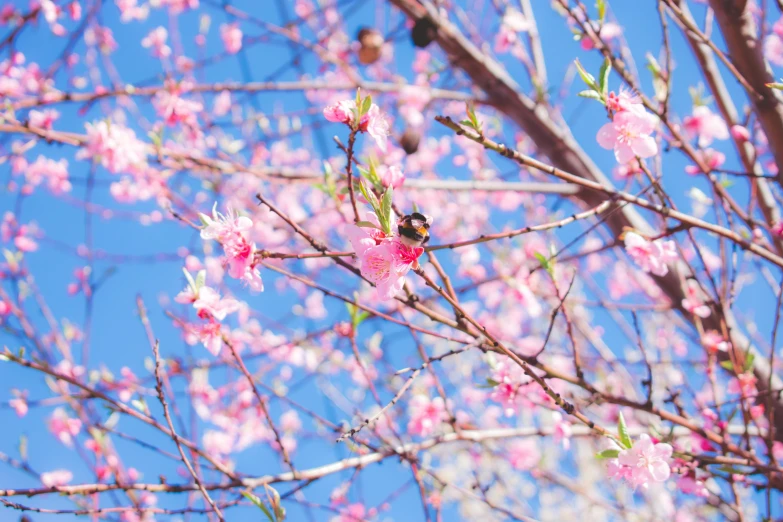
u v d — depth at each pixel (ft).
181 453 8.16
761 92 10.31
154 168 15.49
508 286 14.56
